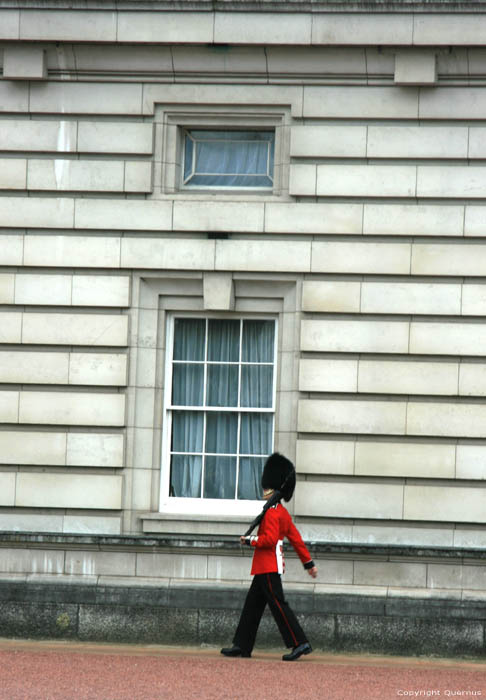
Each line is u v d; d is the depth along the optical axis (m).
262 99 31.50
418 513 30.30
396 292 30.80
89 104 31.91
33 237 31.83
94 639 30.50
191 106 31.88
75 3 31.34
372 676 25.55
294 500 30.73
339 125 31.23
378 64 30.94
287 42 30.80
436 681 25.33
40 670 25.00
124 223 31.64
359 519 30.53
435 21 30.33
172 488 32.28
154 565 30.83
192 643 30.23
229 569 30.61
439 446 30.38
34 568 31.06
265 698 22.27
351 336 30.86
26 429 31.59
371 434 30.61
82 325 31.64
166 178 31.94
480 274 30.59
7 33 31.50
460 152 30.80
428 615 29.61
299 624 28.39
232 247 31.34
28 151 32.03
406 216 30.86
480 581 29.84
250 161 32.47
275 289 31.61
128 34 31.27
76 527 31.27
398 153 30.97
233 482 32.19
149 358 31.73
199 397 32.38
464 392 30.41
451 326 30.59
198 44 31.14
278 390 31.53
